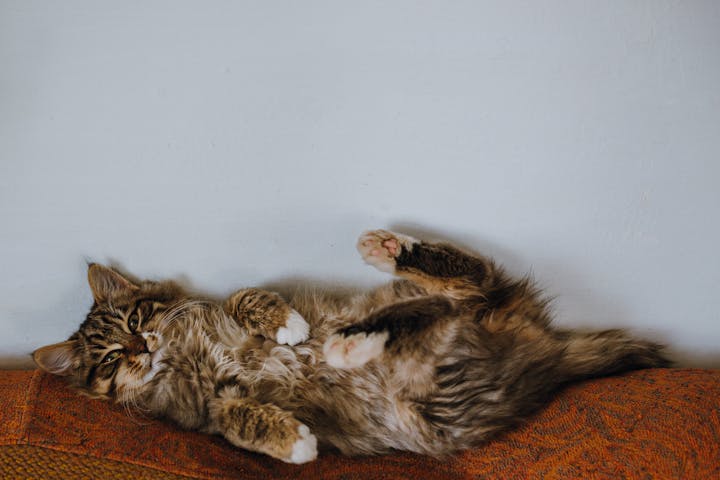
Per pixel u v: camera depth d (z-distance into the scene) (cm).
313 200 70
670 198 70
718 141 68
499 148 68
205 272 73
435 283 69
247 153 68
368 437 71
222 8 63
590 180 69
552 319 74
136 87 65
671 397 66
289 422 65
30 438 62
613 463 63
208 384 71
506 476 66
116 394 70
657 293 73
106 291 70
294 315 71
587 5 64
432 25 64
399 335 67
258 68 65
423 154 68
